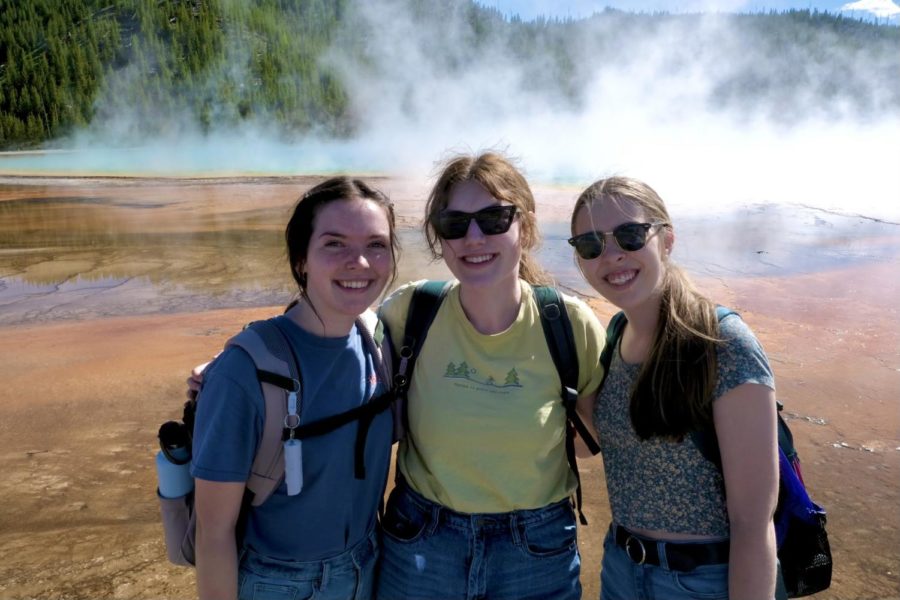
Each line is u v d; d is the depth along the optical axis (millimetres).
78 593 2510
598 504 3219
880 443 3768
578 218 1797
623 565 1818
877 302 7023
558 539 1898
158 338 5859
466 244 1766
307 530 1698
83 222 13141
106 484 3361
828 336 5797
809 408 4273
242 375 1573
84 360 5266
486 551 1833
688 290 1645
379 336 1854
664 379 1604
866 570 2621
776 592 1654
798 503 1649
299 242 1714
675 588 1691
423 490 1876
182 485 1716
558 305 1870
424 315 1900
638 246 1665
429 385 1838
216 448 1544
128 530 2955
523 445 1792
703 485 1653
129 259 9500
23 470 3490
